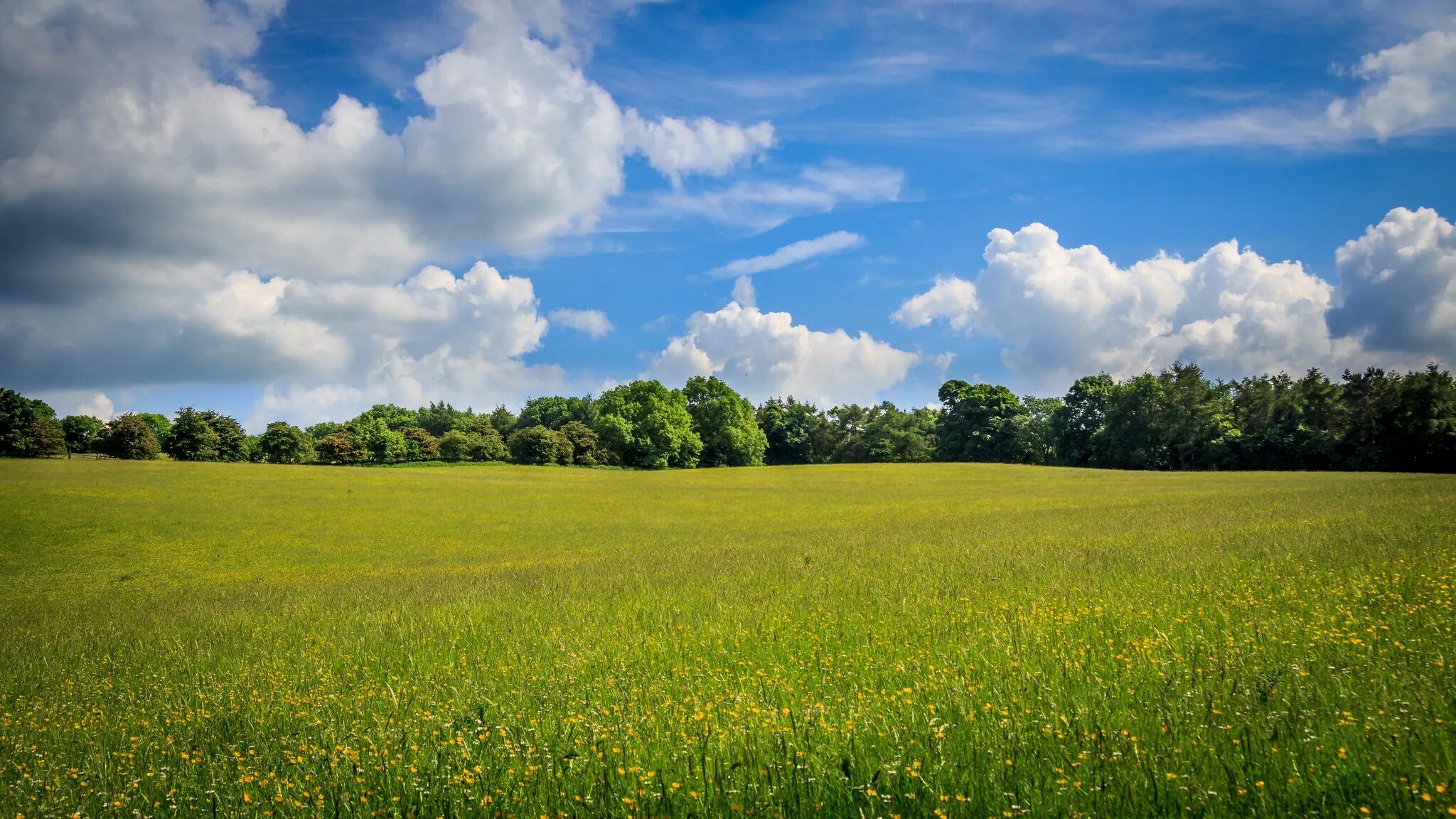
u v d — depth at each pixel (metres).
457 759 5.80
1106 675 6.80
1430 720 4.98
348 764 5.92
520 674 8.98
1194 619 8.80
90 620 19.27
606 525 42.78
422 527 42.16
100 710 9.10
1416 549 13.00
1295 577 11.12
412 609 16.50
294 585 24.53
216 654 12.89
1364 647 6.88
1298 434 88.62
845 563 19.45
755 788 4.73
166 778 6.16
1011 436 122.12
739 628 10.77
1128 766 4.68
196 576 28.89
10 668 13.23
